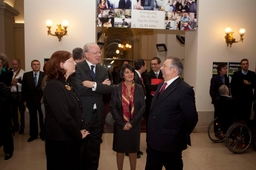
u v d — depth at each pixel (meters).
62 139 2.04
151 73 4.11
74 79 2.82
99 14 5.01
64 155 2.07
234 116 4.22
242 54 5.57
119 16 5.06
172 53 8.32
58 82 2.02
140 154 4.04
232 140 4.54
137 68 3.92
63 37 5.01
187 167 3.60
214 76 5.14
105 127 5.38
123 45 15.05
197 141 4.88
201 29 5.39
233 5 5.45
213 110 5.56
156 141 2.33
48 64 2.07
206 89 5.50
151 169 2.48
